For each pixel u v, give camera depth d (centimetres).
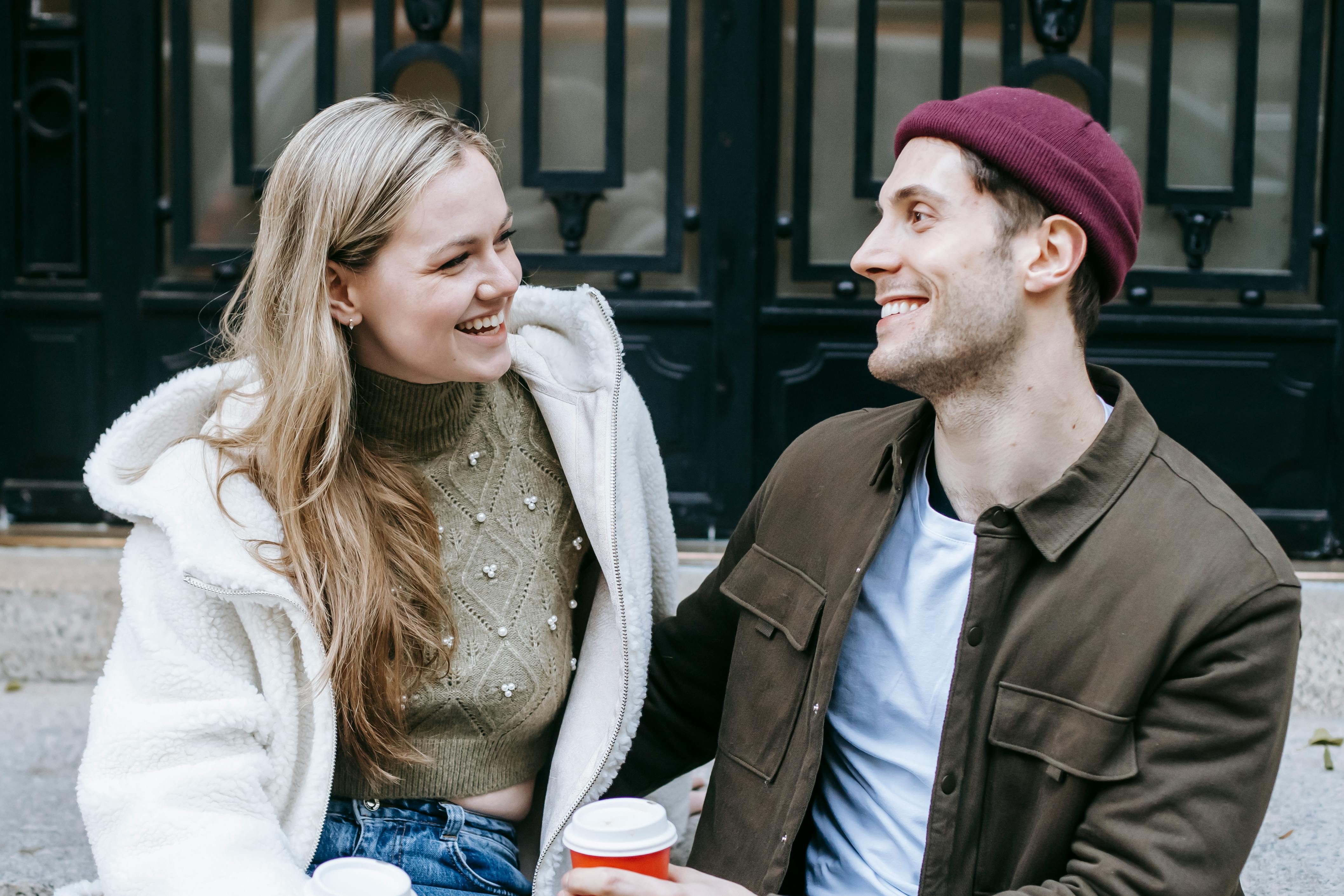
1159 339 320
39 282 334
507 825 163
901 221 139
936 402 140
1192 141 319
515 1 321
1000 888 134
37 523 338
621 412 166
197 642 145
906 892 143
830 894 148
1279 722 125
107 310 331
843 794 152
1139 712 128
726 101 315
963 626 135
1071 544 132
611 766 160
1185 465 136
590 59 321
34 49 327
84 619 289
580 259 324
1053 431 138
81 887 160
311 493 149
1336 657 274
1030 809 132
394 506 154
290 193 148
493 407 163
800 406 326
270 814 144
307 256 147
